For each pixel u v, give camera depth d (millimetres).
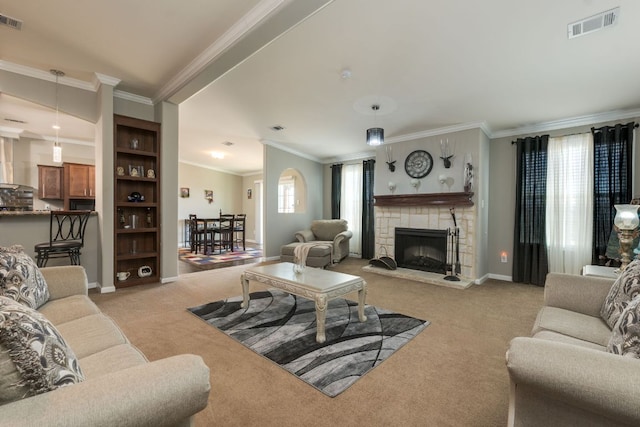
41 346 775
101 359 1265
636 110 3695
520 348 977
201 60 2885
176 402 806
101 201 3625
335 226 6234
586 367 856
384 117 4281
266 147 5969
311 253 5141
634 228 2498
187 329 2586
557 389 881
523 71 2873
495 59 2676
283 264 3436
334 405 1632
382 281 4422
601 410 824
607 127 3822
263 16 2146
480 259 4477
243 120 4656
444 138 4723
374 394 1732
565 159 4195
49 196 5859
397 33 2330
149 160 4234
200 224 8695
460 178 4551
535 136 4426
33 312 871
